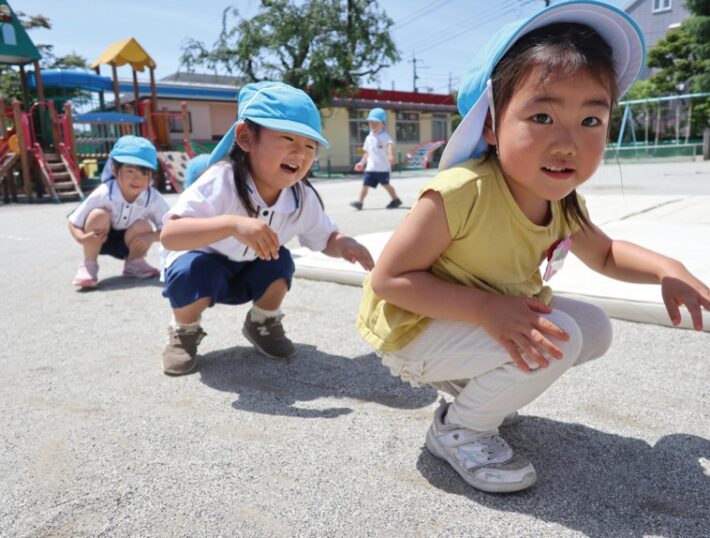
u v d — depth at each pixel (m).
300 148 2.06
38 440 1.73
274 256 1.89
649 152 20.39
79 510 1.38
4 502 1.41
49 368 2.34
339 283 3.62
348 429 1.77
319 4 19.56
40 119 13.74
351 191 11.80
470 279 1.46
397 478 1.50
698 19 22.83
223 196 2.13
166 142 15.35
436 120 28.75
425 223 1.37
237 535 1.28
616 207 5.99
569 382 2.04
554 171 1.25
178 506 1.39
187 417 1.87
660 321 2.56
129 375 2.25
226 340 2.68
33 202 11.81
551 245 1.53
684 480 1.46
